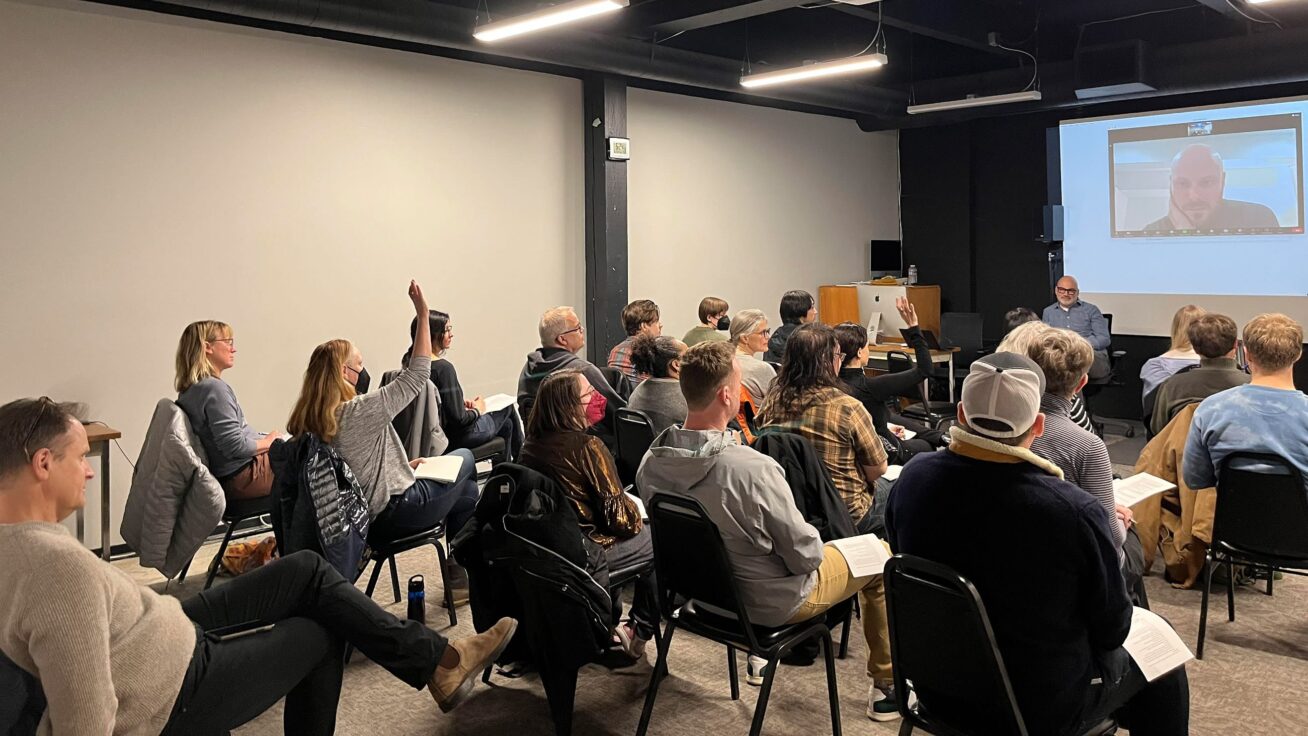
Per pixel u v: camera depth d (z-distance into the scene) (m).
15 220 4.24
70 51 4.36
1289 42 6.17
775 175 8.07
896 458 3.82
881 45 7.93
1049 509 1.72
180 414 3.59
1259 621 3.41
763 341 4.27
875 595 2.65
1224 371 3.62
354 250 5.43
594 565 2.64
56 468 1.77
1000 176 8.55
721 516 2.35
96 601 1.70
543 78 6.34
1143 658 1.94
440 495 3.32
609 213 6.54
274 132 5.07
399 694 3.00
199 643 2.01
